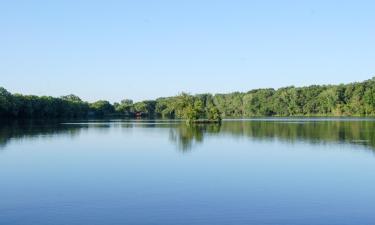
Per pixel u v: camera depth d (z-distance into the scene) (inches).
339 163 1863.9
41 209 1116.5
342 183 1438.2
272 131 3858.3
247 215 1056.2
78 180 1504.7
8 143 2778.1
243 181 1471.5
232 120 7007.9
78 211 1096.2
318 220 1016.9
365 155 2112.5
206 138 3166.8
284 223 994.7
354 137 3100.4
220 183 1438.2
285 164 1843.0
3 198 1239.5
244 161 1939.0
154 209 1111.6
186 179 1512.1
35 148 2514.8
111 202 1186.0
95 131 4079.7
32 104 7357.3
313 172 1643.7
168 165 1835.6
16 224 989.8
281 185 1407.5
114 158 2076.8
